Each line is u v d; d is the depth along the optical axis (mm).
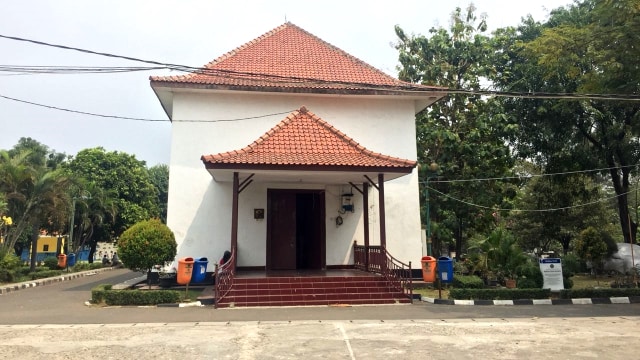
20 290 15492
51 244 33688
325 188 15047
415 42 21094
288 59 17078
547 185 24859
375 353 6277
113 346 6746
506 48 21703
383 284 11977
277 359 5977
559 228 25797
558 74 18141
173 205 14188
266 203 14602
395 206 15570
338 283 11781
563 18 21469
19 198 18219
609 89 14789
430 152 20469
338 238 14906
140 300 11094
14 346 6766
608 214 27812
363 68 17344
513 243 13836
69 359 6020
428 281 13094
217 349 6535
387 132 15906
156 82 14109
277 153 12477
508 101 21656
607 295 12250
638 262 19625
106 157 32375
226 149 14727
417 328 8141
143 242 11602
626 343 6926
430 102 16328
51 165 27406
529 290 11914
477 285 12984
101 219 27406
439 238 19750
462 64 20516
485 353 6285
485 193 19641
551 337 7367
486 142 19578
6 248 18172
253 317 9414
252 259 14273
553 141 22219
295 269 14570
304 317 9414
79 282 18906
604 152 21906
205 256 14070
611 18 13680
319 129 13852
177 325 8492
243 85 14594
